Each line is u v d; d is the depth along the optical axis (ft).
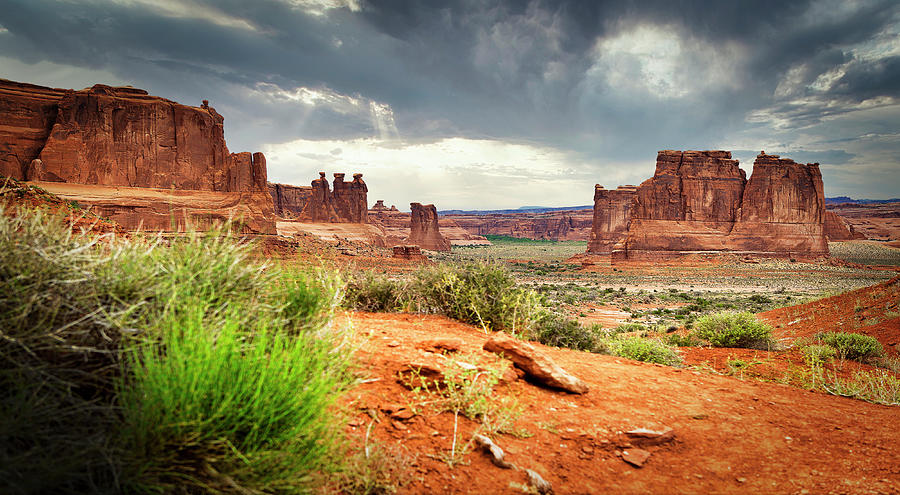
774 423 14.85
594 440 11.69
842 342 35.47
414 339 16.83
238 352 6.32
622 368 19.63
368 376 12.03
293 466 6.07
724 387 18.60
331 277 11.14
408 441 9.87
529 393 13.88
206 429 5.57
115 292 6.45
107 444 5.08
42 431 4.84
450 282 23.81
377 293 24.95
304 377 6.69
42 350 5.47
